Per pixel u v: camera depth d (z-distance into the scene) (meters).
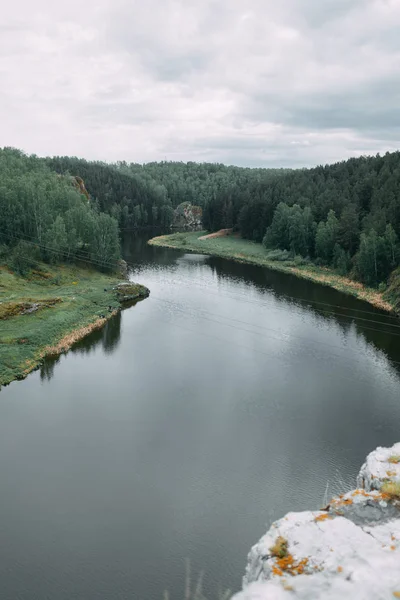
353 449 33.94
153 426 37.31
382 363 49.81
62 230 88.19
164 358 51.62
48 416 38.91
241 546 25.33
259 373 47.31
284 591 8.76
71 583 23.16
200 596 22.25
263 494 29.34
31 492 29.58
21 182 96.94
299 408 40.00
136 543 25.59
